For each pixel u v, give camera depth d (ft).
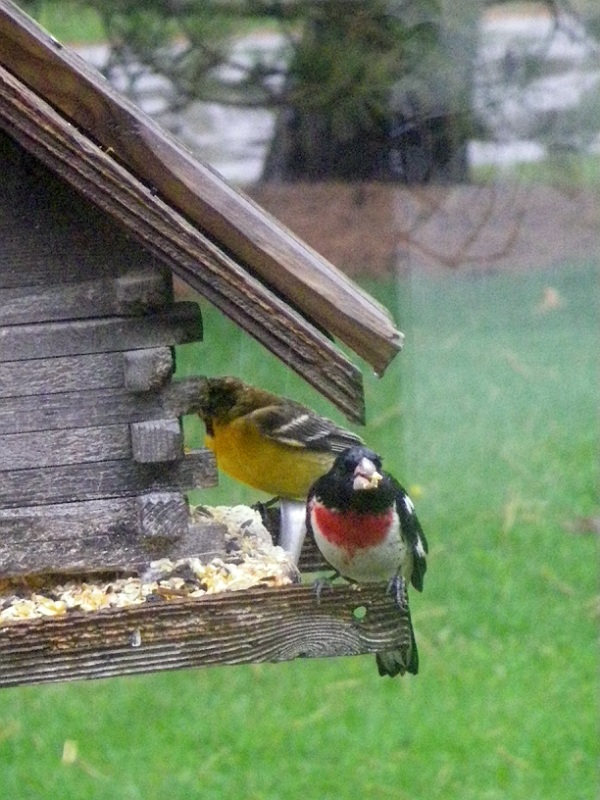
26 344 19.39
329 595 18.93
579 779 34.88
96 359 19.53
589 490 48.44
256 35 42.75
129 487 19.79
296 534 25.05
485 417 53.67
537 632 41.27
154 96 42.98
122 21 40.75
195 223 18.75
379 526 22.95
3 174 19.08
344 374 18.22
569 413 54.29
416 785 35.09
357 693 39.68
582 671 39.22
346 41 39.68
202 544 20.15
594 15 43.52
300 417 29.12
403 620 19.12
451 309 60.54
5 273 19.27
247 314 18.07
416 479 49.62
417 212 52.75
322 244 56.65
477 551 45.37
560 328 61.31
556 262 63.36
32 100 17.65
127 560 19.84
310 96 40.73
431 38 39.68
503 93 42.39
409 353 58.44
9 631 18.12
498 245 59.06
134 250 19.43
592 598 42.47
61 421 19.57
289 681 40.75
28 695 40.11
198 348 51.06
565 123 45.42
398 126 42.86
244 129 55.98
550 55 44.39
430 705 38.22
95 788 35.04
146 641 18.44
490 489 48.91
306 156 54.80
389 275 58.03
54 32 42.96
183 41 41.32
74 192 19.25
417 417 53.67
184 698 39.86
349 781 35.27
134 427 19.56
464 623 41.83
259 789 35.01
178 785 35.17
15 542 19.51
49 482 19.61
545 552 45.09
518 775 35.04
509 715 37.47
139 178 18.69
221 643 18.62
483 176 49.44
